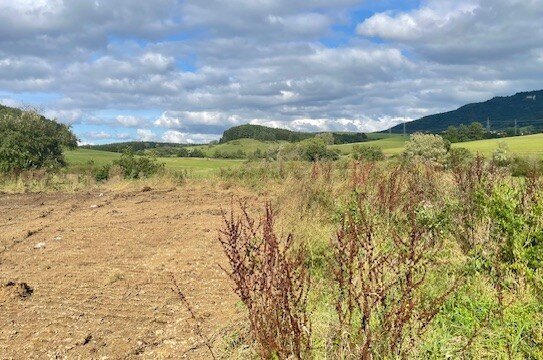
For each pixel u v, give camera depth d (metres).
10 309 5.31
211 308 5.21
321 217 7.77
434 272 4.98
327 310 4.29
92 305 5.40
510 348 3.65
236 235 4.05
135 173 22.16
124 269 6.77
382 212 6.74
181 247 7.98
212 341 4.38
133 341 4.49
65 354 4.27
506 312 4.12
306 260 5.38
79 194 17.02
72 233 9.39
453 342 3.81
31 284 6.16
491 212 5.59
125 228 9.81
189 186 18.30
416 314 3.69
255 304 3.50
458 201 6.45
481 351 3.70
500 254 5.22
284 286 3.39
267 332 3.29
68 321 4.96
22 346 4.43
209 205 13.09
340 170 10.88
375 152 15.84
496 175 6.94
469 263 5.15
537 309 4.17
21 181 18.80
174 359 4.12
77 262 7.20
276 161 19.34
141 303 5.44
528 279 4.64
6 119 21.78
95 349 4.35
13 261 7.32
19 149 21.16
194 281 6.16
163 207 12.87
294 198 8.99
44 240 8.79
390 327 3.31
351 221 4.61
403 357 3.30
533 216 5.27
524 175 7.18
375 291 3.54
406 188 7.89
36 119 22.86
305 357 3.23
